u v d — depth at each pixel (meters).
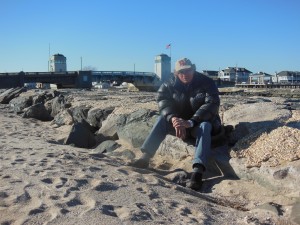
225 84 93.69
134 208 4.32
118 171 5.96
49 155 6.85
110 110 11.57
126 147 8.83
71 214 4.04
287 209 4.79
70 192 4.72
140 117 9.17
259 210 4.77
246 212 4.70
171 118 6.56
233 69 130.38
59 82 68.94
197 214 4.38
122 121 9.62
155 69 59.94
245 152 6.24
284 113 7.45
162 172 6.70
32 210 4.07
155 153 7.46
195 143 6.78
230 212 4.62
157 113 9.11
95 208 4.21
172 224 3.97
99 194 4.74
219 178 6.33
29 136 10.13
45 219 3.90
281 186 5.36
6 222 3.83
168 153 7.39
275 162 5.62
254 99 12.95
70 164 6.20
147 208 4.40
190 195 5.22
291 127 6.40
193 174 5.96
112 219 3.96
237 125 7.12
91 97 16.81
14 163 6.10
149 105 10.76
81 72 70.88
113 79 87.69
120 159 7.69
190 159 6.93
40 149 7.61
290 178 5.31
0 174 5.39
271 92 43.41
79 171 5.74
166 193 5.09
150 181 5.57
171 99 6.78
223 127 7.07
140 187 5.19
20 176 5.32
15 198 4.43
